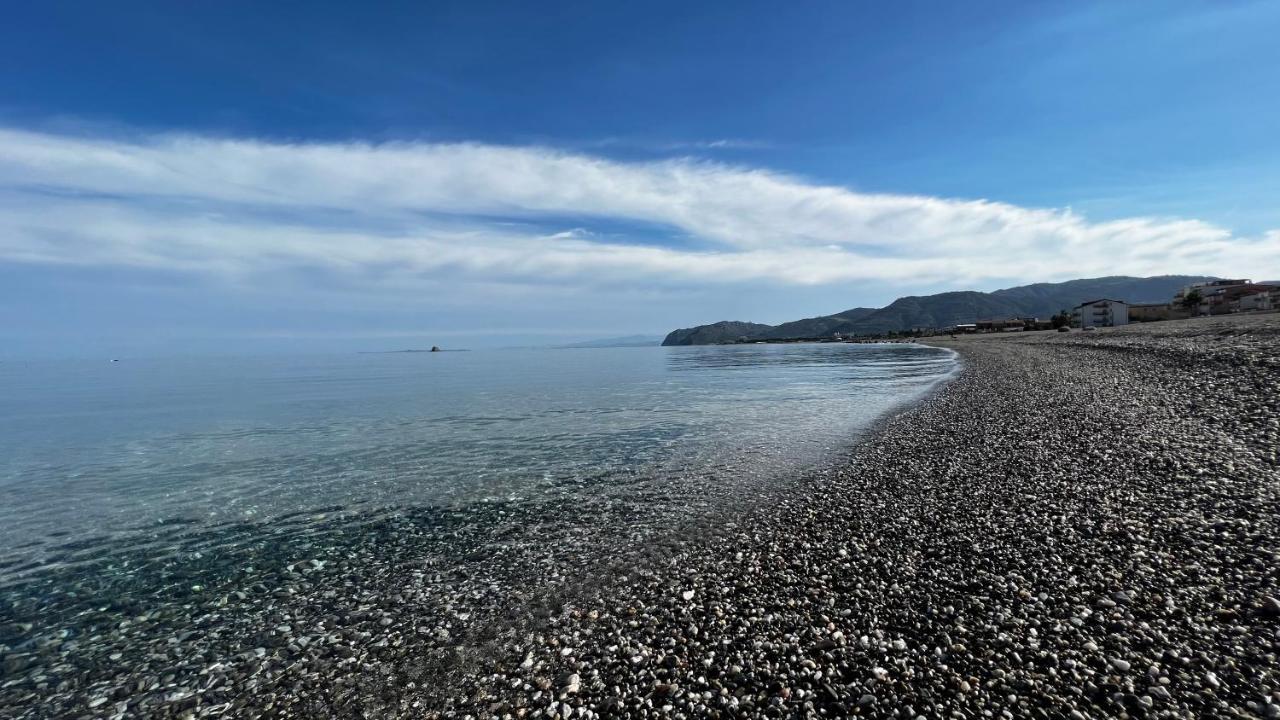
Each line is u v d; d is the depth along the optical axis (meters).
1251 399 18.59
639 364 88.00
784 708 5.80
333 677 7.13
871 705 5.70
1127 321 110.00
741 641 7.17
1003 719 5.31
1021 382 32.09
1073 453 14.98
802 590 8.45
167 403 41.97
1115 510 10.35
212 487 16.56
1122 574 7.82
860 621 7.35
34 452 22.83
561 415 29.55
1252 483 10.86
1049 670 5.94
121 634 8.36
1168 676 5.62
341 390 50.19
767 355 107.38
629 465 17.73
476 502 14.37
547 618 8.30
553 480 16.23
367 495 15.28
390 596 9.33
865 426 22.75
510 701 6.39
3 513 14.41
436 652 7.57
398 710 6.43
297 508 14.30
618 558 10.41
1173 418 17.75
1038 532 9.73
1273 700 5.14
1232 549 8.15
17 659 7.75
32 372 100.25
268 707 6.62
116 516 14.00
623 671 6.77
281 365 117.06
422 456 20.03
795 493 13.81
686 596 8.61
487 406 34.56
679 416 28.14
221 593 9.64
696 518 12.45
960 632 6.84
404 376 70.25
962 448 17.06
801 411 28.39
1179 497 10.63
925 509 11.68
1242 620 6.41
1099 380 29.03
